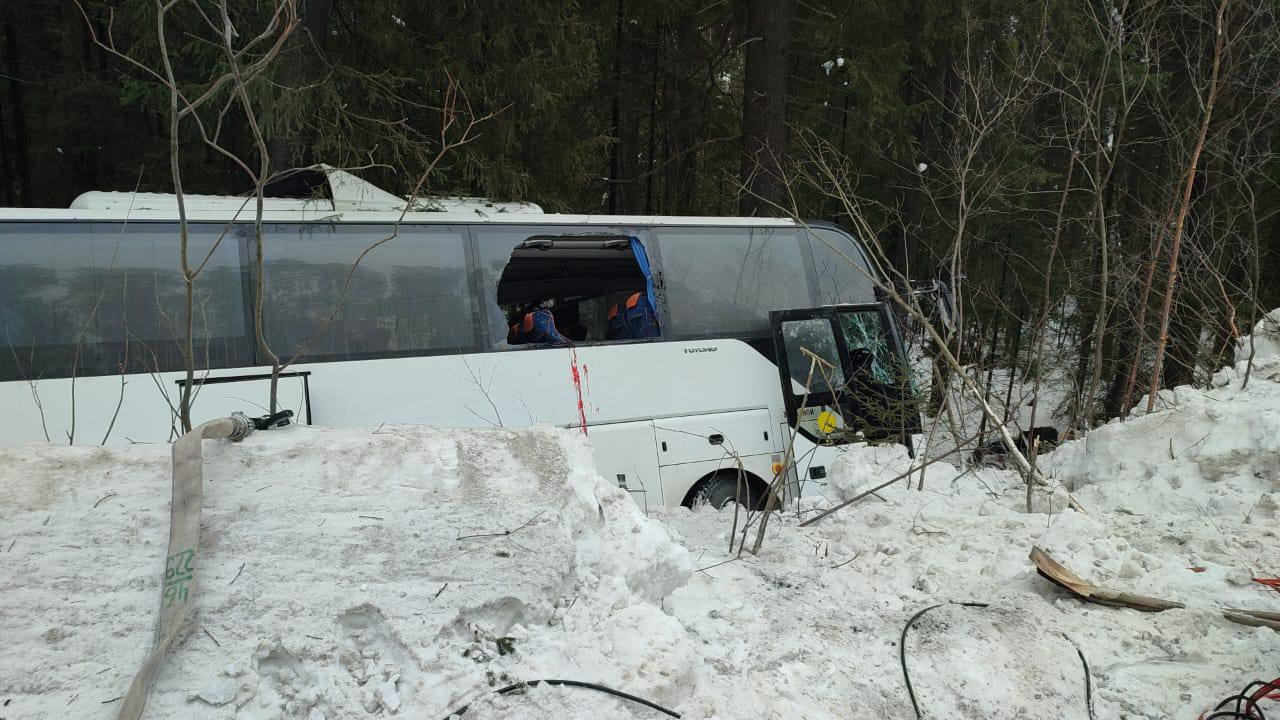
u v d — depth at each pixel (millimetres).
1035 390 7930
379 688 2461
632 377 6621
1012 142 11297
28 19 15914
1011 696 3156
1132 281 8922
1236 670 3311
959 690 3156
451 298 6113
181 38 8852
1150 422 6223
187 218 5469
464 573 2777
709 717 2686
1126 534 4910
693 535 5113
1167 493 5582
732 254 7227
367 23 9680
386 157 9359
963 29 14547
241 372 5465
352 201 6051
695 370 6875
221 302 5477
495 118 10102
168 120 9805
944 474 6176
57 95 14148
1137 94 7910
